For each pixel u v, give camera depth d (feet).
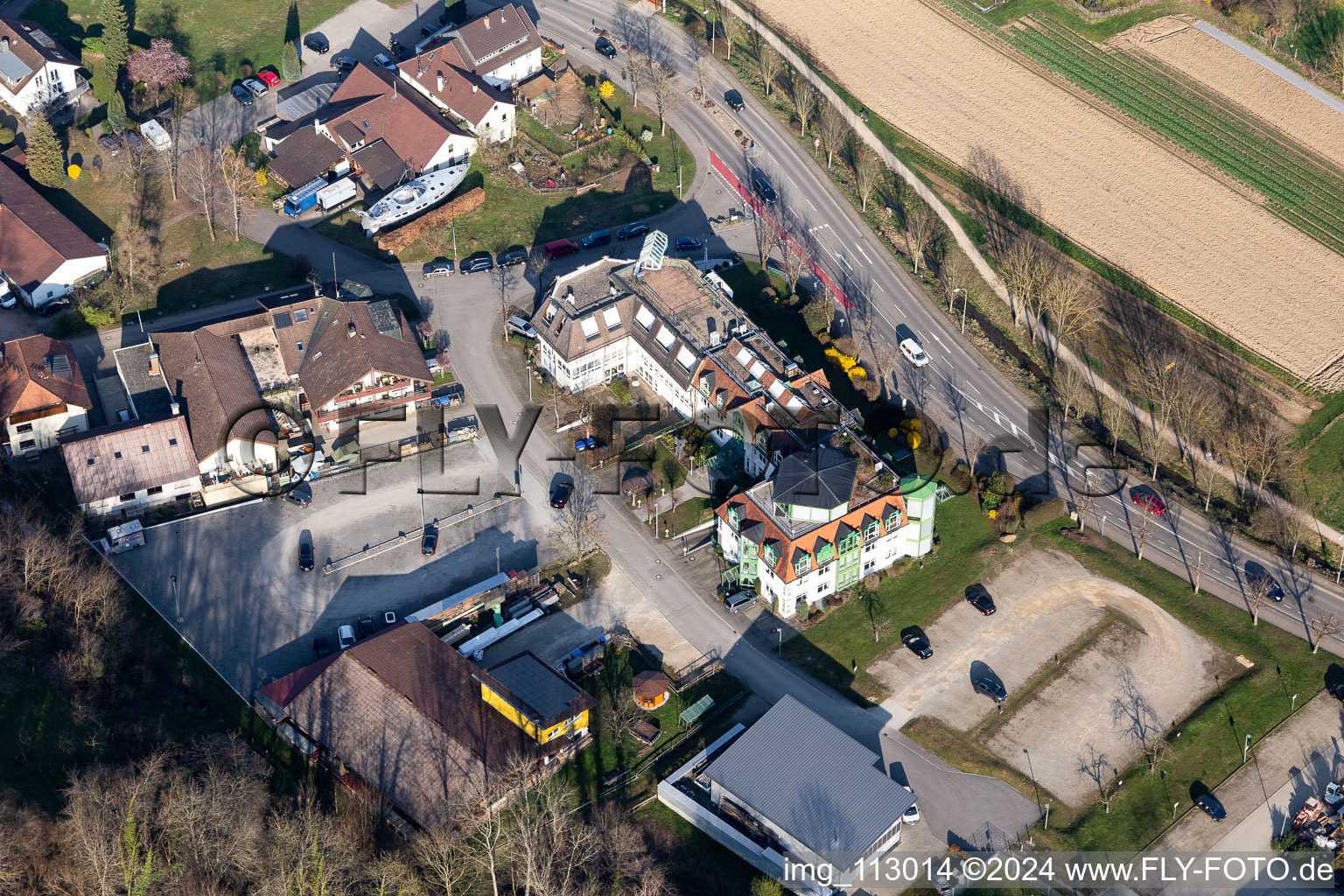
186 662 496.23
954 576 553.23
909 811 463.42
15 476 554.05
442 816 438.81
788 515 520.01
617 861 436.35
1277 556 572.92
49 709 451.53
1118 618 540.11
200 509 553.64
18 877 405.59
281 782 458.50
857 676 512.22
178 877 406.00
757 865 447.42
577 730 478.18
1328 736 501.15
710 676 507.30
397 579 533.14
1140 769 485.97
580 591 535.19
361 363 578.66
